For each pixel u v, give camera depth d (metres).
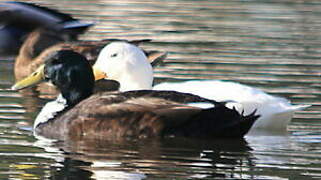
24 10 14.08
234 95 14.09
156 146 12.67
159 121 13.12
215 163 11.64
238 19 27.22
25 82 14.48
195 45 22.39
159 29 25.05
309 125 14.42
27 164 11.37
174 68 19.19
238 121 12.89
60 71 14.24
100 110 13.41
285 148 12.70
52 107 14.06
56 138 13.20
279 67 19.44
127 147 12.59
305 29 25.42
